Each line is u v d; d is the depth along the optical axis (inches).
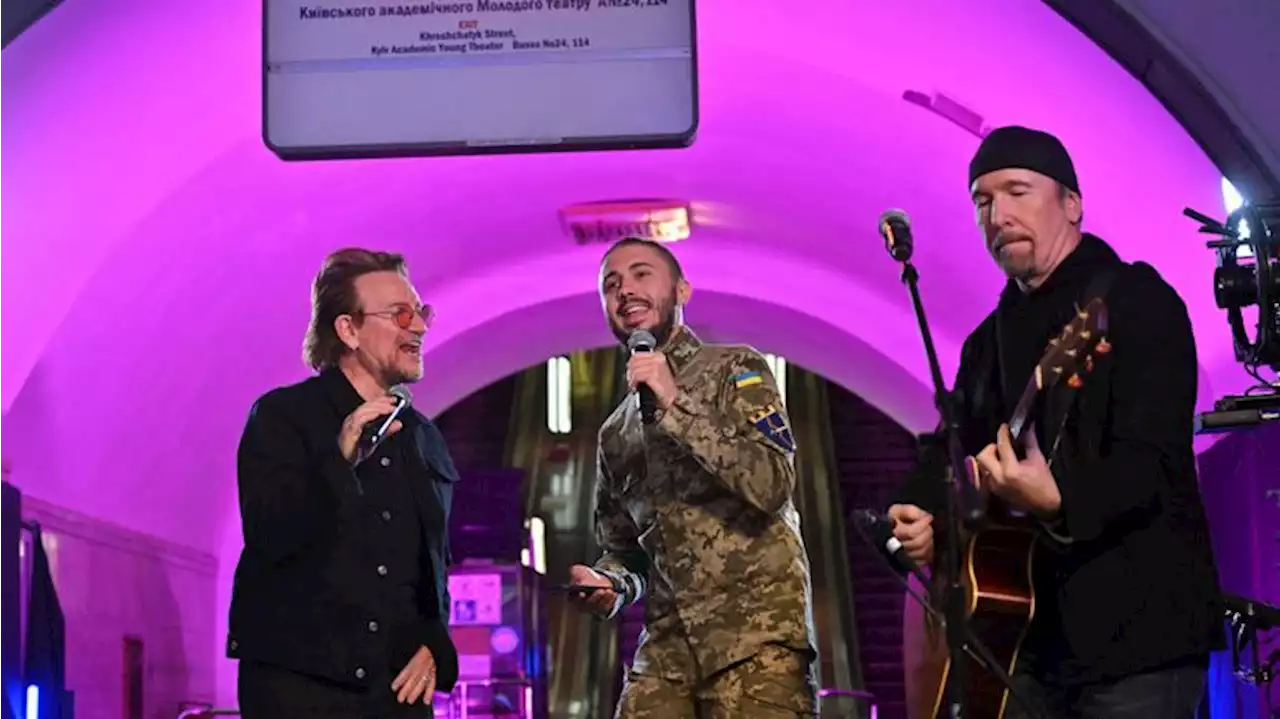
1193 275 290.2
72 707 346.0
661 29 280.4
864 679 733.9
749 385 193.8
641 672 196.4
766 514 192.2
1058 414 145.6
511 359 559.8
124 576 397.7
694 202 452.1
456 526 538.9
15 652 313.6
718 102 368.2
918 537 156.4
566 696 732.7
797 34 316.2
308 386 192.7
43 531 346.9
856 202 415.5
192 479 440.8
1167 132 270.5
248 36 299.7
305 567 184.5
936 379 152.7
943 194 380.5
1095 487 141.2
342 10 282.5
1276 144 236.4
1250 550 246.7
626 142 279.9
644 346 190.2
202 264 379.2
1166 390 146.3
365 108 281.4
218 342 414.3
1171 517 147.3
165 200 343.9
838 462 841.5
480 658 532.1
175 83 310.5
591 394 901.8
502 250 479.2
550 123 280.1
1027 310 161.0
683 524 193.2
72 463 366.0
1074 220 161.0
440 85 281.0
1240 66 237.3
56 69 288.2
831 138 376.8
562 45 280.8
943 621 148.7
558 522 844.0
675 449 194.5
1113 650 146.2
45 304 325.4
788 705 189.3
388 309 195.8
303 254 415.2
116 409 379.9
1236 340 213.3
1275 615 212.2
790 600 191.5
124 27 286.5
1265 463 237.9
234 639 184.5
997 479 141.8
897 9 290.4
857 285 494.3
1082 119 287.6
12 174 301.9
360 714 184.1
